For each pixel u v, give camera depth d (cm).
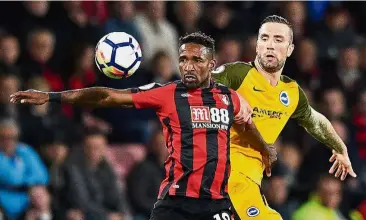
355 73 5919
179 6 5544
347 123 5481
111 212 4331
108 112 4856
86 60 4841
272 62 2933
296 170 5053
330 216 4688
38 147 4450
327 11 6125
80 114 4744
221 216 2611
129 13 5247
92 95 2619
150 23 5331
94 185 4306
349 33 6116
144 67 5197
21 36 4916
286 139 5153
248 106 2723
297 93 3017
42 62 4778
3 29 4909
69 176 4250
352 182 5194
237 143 2938
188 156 2598
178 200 2594
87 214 4206
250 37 5597
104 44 2739
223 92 2695
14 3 4975
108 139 4831
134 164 4609
